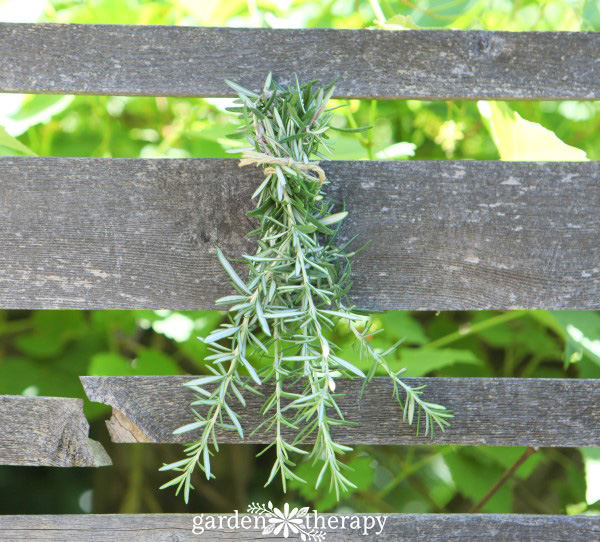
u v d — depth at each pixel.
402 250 0.80
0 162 0.79
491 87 0.79
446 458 1.03
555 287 0.80
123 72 0.79
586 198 0.79
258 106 0.77
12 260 0.80
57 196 0.79
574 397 0.80
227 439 0.80
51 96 0.95
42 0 0.98
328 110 0.77
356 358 0.94
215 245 0.79
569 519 0.81
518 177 0.79
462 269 0.80
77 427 0.81
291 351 0.79
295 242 0.75
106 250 0.80
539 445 0.80
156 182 0.79
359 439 0.81
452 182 0.79
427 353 0.96
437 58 0.79
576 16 1.00
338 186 0.79
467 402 0.80
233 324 0.77
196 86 0.79
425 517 0.81
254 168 0.79
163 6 1.02
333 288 0.77
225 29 0.79
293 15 1.03
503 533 0.81
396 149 0.94
